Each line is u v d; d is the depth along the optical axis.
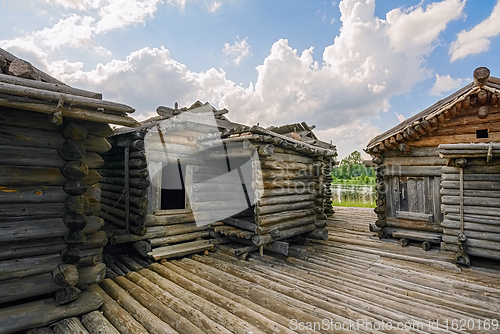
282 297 3.38
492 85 5.17
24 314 2.67
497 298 3.43
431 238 5.72
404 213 6.36
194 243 5.73
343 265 4.76
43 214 3.00
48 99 2.61
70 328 2.72
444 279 4.03
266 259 5.11
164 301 3.33
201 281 3.99
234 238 6.06
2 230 2.73
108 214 6.46
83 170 3.18
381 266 4.67
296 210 6.07
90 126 3.35
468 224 4.89
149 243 5.24
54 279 2.92
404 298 3.44
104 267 3.57
